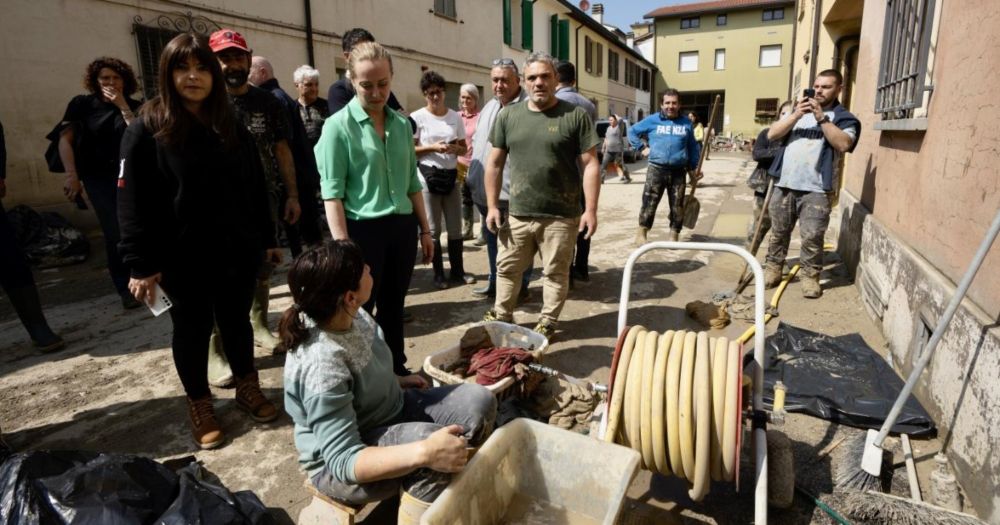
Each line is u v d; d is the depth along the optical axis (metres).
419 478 1.86
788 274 5.02
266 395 3.24
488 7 15.22
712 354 2.05
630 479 1.86
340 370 1.88
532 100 3.49
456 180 5.04
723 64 34.00
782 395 2.78
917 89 3.47
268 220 2.99
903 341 3.30
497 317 3.89
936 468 2.45
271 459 2.67
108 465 1.88
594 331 4.08
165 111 2.37
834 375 3.13
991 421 2.10
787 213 4.70
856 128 4.32
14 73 6.52
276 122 3.80
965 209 2.67
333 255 1.86
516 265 3.75
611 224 8.20
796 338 3.65
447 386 2.27
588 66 23.94
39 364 3.71
